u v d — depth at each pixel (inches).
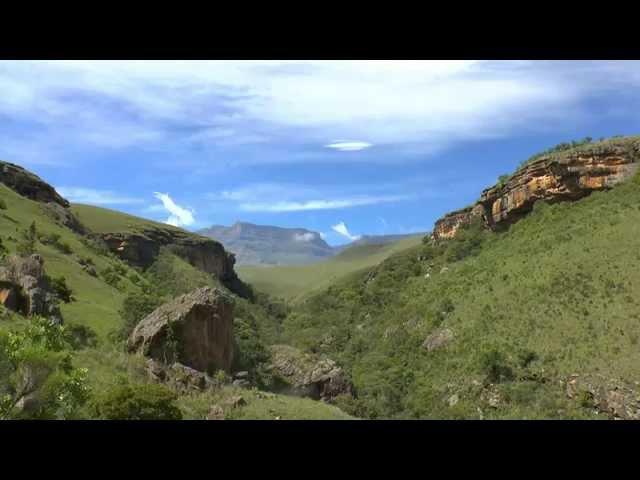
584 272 2815.0
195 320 1724.9
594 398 2060.8
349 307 5620.1
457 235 5383.9
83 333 1893.5
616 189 3688.5
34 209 4136.3
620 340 2252.7
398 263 5940.0
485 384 2418.8
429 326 3467.0
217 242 7121.1
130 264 5354.3
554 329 2536.9
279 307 7268.7
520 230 4126.5
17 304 1758.1
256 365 2010.3
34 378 671.1
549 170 4077.3
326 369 2096.5
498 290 3272.6
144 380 1418.6
